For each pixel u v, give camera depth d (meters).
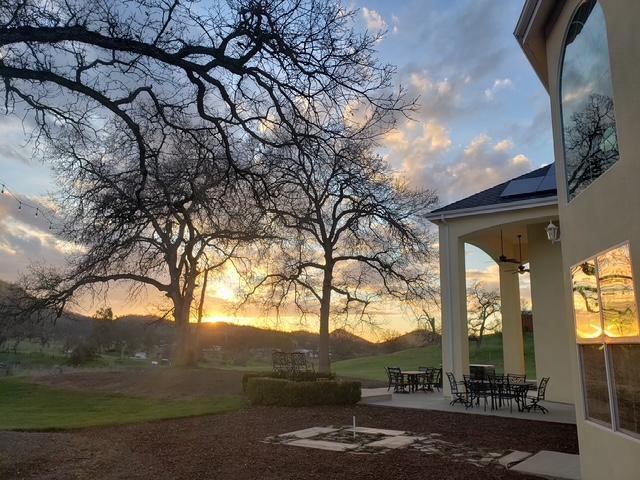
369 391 18.20
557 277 15.88
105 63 7.69
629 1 4.95
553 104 7.57
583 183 6.66
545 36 7.79
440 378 20.62
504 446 8.88
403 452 8.39
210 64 7.85
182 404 16.58
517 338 18.47
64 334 26.41
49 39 6.88
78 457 7.99
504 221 15.49
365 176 13.01
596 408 6.22
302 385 14.95
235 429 10.97
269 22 7.41
